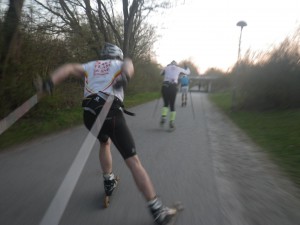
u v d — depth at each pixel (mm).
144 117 12016
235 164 5773
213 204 3984
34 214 3660
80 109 11789
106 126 3402
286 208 3889
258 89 12945
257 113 12312
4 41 8211
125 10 16078
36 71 9234
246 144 7461
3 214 3652
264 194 4328
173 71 9281
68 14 13422
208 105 18906
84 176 4910
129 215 3646
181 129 9461
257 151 6762
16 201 4004
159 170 5332
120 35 17688
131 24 16312
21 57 8883
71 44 12641
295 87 11867
